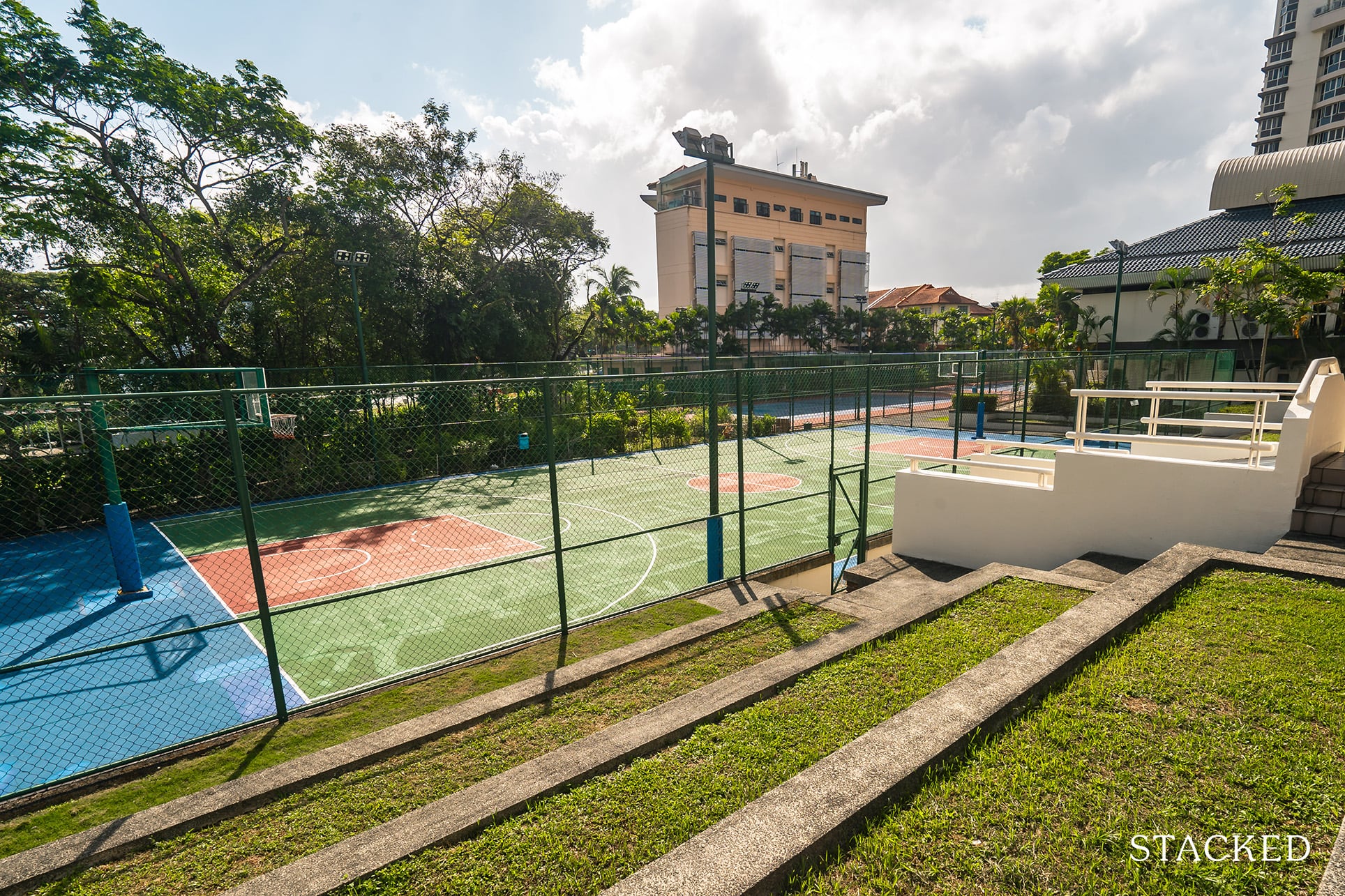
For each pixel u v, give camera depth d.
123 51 17.12
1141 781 2.87
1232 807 2.68
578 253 33.94
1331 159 37.03
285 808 3.84
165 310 20.73
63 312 22.58
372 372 24.20
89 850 3.44
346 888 2.81
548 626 8.43
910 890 2.34
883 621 5.39
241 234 22.66
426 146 28.11
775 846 2.48
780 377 34.38
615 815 3.17
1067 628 4.30
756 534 12.61
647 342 56.66
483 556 11.69
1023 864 2.42
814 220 79.38
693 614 7.36
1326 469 6.64
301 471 16.81
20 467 12.57
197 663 7.50
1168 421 7.74
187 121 18.73
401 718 5.33
